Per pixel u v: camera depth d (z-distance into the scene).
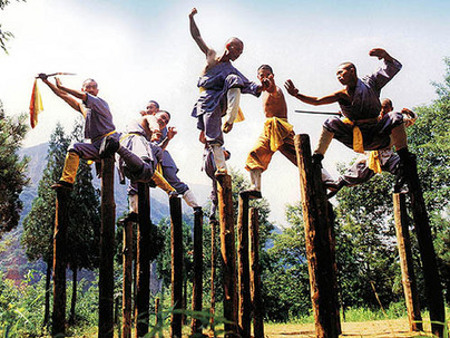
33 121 5.91
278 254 26.73
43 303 10.18
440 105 21.89
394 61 5.20
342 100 5.25
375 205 23.44
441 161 21.08
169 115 7.39
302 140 4.19
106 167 4.30
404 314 13.55
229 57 5.67
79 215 19.41
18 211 14.60
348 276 20.88
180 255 6.03
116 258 17.83
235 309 4.43
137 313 4.74
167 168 7.37
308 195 4.07
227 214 4.65
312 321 18.58
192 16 5.71
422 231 4.40
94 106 5.82
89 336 12.27
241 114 6.24
